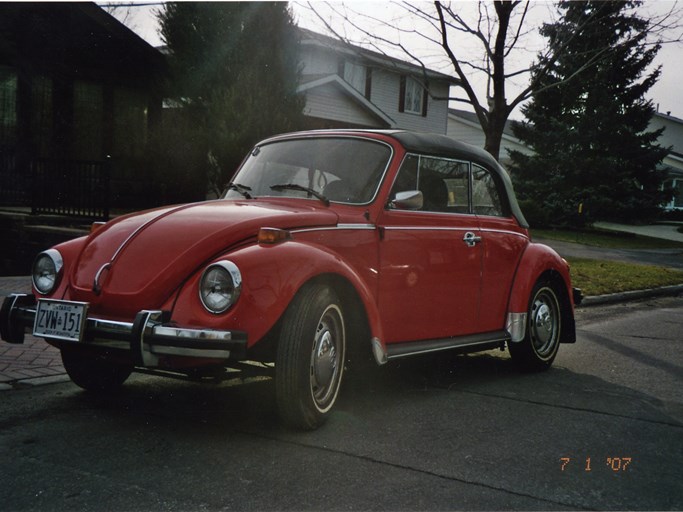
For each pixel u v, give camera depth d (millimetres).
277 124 13672
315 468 3211
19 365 4992
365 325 4016
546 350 5812
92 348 3570
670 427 4184
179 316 3381
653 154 30656
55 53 15266
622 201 30031
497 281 5305
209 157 13953
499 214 5594
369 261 4191
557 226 28734
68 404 4129
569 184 29391
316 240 3900
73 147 15672
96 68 15961
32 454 3260
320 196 4344
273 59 14000
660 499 3043
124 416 3918
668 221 42375
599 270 14586
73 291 3670
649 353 6824
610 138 29641
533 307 5684
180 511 2697
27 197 14141
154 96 15594
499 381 5320
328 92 22406
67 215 11930
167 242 3662
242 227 3676
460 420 4145
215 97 13531
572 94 29797
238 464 3223
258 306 3346
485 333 5230
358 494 2934
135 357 3318
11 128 14750
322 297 3662
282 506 2779
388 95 27984
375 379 5180
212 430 3717
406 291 4453
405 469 3260
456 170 5098
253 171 4910
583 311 10156
